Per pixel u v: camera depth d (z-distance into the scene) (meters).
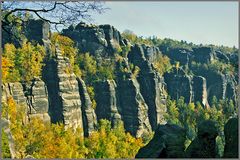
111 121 183.75
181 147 16.27
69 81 169.25
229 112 191.38
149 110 198.12
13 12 16.80
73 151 112.00
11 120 106.69
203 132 15.81
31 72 156.62
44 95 158.88
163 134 16.47
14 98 146.88
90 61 196.25
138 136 184.25
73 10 16.39
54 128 129.12
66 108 163.50
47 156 101.19
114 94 188.50
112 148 120.25
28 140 102.75
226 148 14.96
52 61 165.88
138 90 193.62
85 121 173.25
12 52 151.75
